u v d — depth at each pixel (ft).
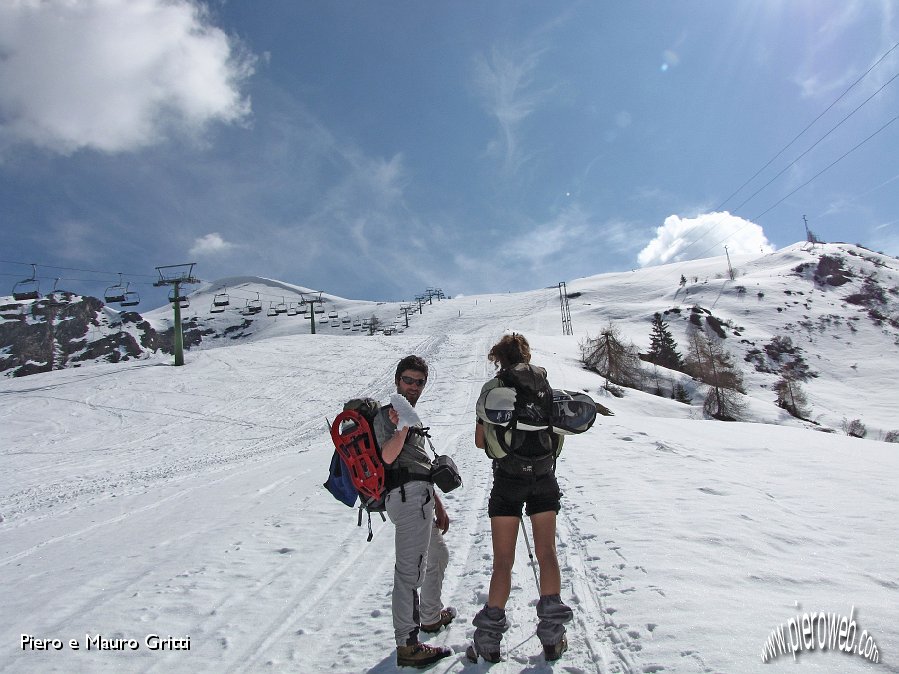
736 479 24.56
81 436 82.74
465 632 11.71
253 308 211.00
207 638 12.71
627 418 58.75
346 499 10.96
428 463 11.16
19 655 12.27
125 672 11.24
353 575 16.63
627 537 16.29
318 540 20.76
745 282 492.54
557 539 17.52
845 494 21.36
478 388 102.37
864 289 472.44
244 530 23.24
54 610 15.24
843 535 15.83
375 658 11.03
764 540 15.25
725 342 373.61
